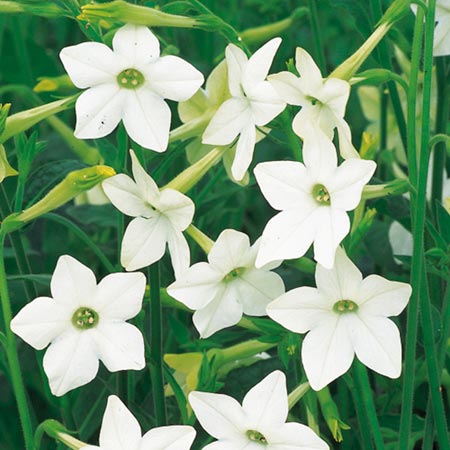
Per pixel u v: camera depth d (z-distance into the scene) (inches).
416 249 27.4
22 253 31.6
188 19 27.8
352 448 32.4
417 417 31.5
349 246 28.8
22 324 27.2
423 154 27.1
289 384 31.8
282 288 28.1
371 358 27.1
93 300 27.4
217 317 28.0
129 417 26.9
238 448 27.1
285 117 28.1
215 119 28.3
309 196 27.3
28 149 30.0
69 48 27.3
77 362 27.3
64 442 27.5
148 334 34.8
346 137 27.4
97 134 27.3
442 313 29.1
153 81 27.4
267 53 27.7
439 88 33.2
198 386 29.7
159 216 27.9
